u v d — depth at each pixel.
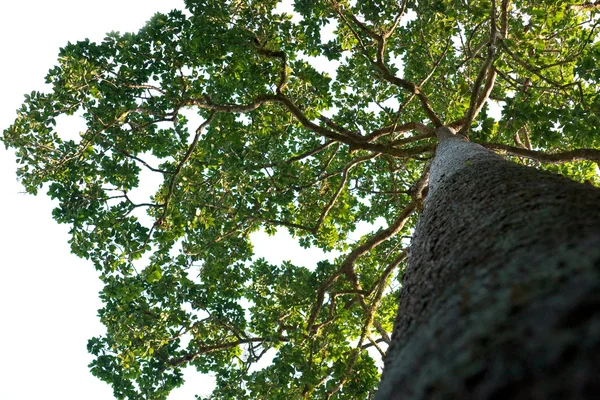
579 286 0.89
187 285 9.28
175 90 8.85
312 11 9.28
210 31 8.48
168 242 9.11
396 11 8.99
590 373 0.68
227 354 9.56
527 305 0.94
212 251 9.80
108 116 8.46
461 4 8.59
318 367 8.61
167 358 8.90
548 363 0.76
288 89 9.52
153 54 8.56
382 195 11.72
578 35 8.29
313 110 9.52
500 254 1.36
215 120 9.15
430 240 2.32
